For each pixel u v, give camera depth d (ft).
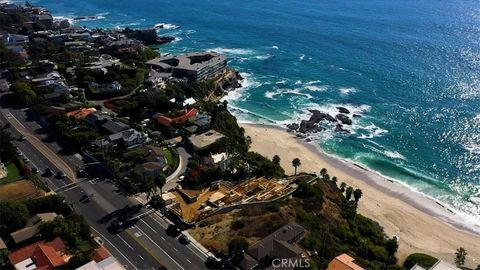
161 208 513.86
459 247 538.06
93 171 583.58
